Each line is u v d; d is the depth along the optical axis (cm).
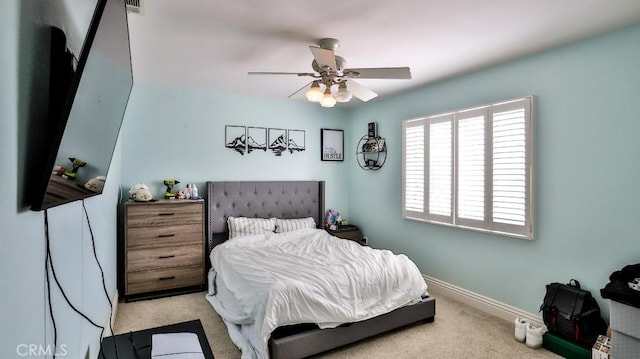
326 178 509
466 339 270
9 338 64
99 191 139
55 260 99
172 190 402
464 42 261
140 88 386
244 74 347
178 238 369
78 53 115
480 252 335
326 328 238
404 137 419
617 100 238
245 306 246
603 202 246
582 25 231
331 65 229
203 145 420
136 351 128
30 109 77
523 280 298
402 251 430
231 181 432
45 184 77
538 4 201
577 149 260
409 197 413
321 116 502
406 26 232
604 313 245
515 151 298
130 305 337
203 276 382
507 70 307
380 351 252
